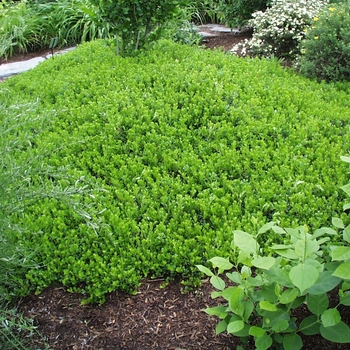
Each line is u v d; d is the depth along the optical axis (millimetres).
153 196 4027
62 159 4527
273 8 7840
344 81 6262
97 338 2965
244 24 8812
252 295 2668
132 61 6461
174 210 3783
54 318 3125
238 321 2441
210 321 3008
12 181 2818
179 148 4664
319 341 2781
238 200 3969
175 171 4406
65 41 9578
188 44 7852
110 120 4957
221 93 5277
